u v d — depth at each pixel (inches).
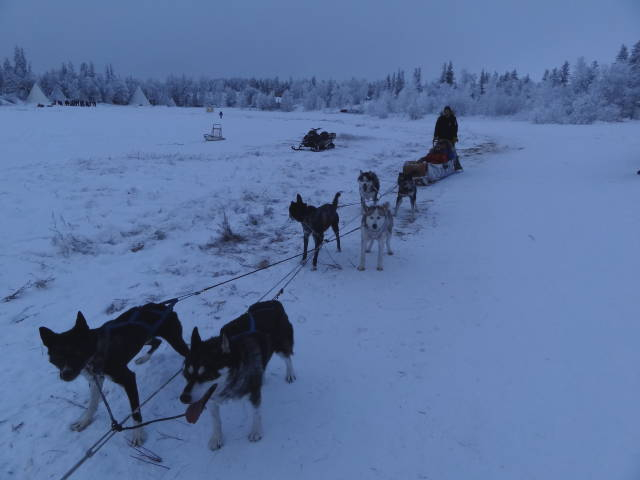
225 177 501.7
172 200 393.4
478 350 176.6
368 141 995.3
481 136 1197.1
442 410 142.3
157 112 2502.5
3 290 223.0
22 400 145.0
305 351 178.7
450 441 129.2
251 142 920.9
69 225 311.1
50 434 130.6
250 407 146.9
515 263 269.6
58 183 426.0
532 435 129.8
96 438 129.7
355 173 593.9
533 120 1937.7
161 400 147.0
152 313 147.6
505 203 421.1
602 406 140.5
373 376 161.6
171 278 247.1
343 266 273.1
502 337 185.6
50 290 226.7
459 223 362.6
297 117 2397.9
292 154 725.9
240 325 133.7
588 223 342.0
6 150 668.1
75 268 253.9
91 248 281.1
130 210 358.0
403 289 237.8
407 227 357.1
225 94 5113.2
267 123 1599.4
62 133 961.5
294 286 241.1
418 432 133.3
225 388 119.1
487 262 273.7
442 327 195.9
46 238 289.3
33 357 169.2
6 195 374.6
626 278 237.5
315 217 261.0
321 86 4630.9
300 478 118.0
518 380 155.9
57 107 2770.7
